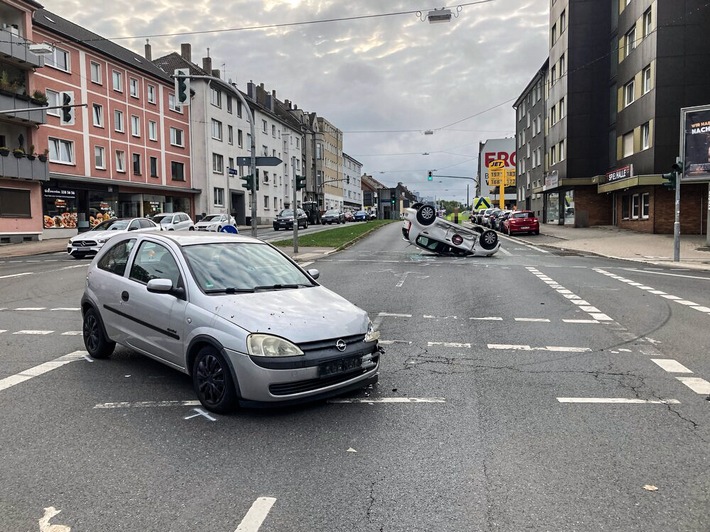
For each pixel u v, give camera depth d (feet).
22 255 80.12
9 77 101.35
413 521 10.46
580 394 17.79
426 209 68.23
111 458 13.12
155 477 12.18
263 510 10.83
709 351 23.20
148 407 16.55
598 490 11.62
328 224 203.82
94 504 11.05
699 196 95.71
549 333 26.61
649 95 96.73
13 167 96.43
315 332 15.79
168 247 19.21
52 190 109.81
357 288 41.42
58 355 22.59
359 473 12.39
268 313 16.06
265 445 13.85
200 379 16.38
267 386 15.05
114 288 20.42
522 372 20.20
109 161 128.98
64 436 14.42
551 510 10.84
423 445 13.89
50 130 110.93
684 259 65.36
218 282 17.90
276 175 229.04
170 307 17.56
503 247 86.74
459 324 28.71
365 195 451.12
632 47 108.58
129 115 136.56
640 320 29.76
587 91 126.93
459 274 50.52
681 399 17.30
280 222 145.28
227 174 179.11
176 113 157.58
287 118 256.52
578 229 123.13
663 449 13.64
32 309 33.86
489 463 12.90
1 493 11.48
